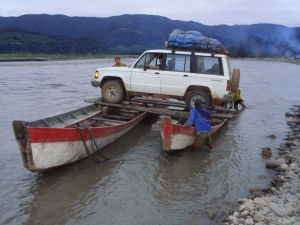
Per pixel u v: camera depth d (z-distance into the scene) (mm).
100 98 11188
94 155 8641
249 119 13398
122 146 9430
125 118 10906
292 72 42344
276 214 5586
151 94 10281
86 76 31250
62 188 6754
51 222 5555
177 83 9938
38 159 6816
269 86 25719
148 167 7957
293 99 19047
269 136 10680
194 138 9086
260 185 7031
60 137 7191
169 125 8375
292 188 6535
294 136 10508
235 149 9414
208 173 7680
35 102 16188
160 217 5758
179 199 6414
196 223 5535
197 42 9992
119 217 5746
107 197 6438
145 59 10359
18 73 32875
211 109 10477
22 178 7172
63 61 64250
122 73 10445
